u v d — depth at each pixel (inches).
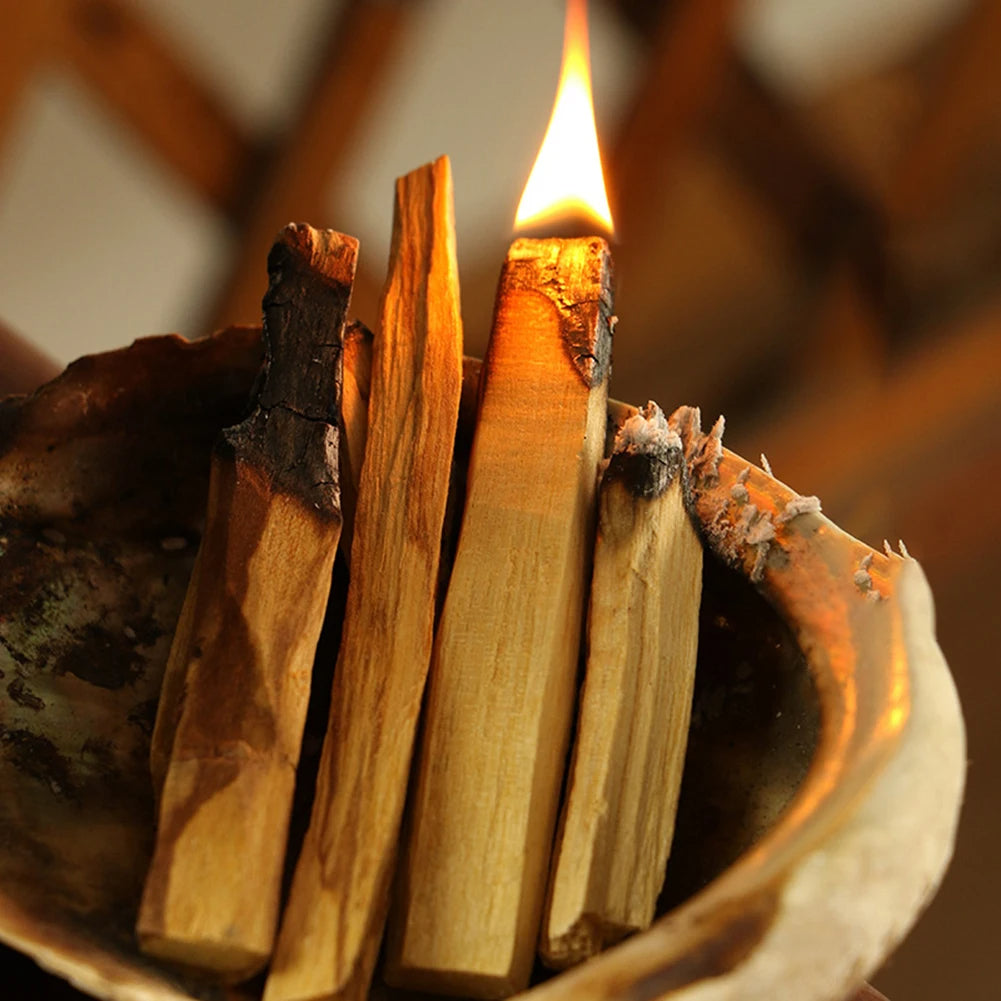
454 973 16.3
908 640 16.7
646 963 15.4
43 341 40.3
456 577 17.1
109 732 17.5
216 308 38.2
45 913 16.2
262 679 16.6
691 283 42.4
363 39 35.3
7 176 35.7
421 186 18.1
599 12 39.0
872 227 40.6
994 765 33.5
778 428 42.0
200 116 36.0
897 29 39.4
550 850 16.7
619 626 16.9
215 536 17.0
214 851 16.2
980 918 31.6
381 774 16.6
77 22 33.6
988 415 38.4
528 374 17.6
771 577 17.3
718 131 40.1
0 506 17.7
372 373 17.8
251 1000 16.2
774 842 15.8
